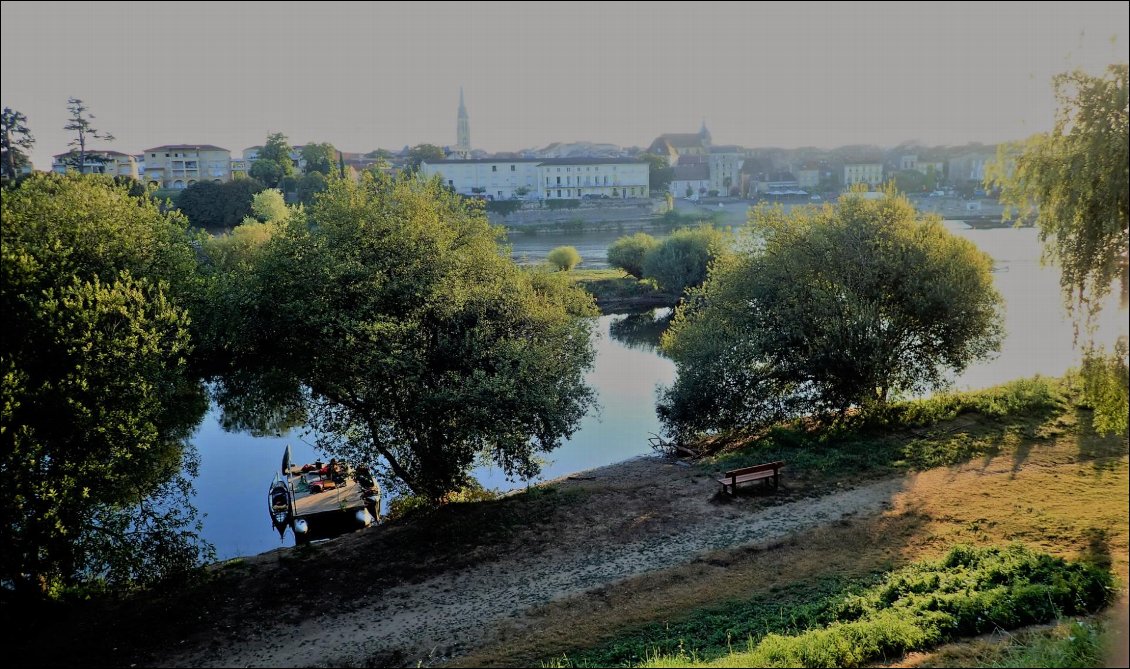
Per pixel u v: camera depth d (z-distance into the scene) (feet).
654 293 289.12
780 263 104.78
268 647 55.01
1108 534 58.49
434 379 77.87
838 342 96.73
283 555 71.82
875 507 71.10
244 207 368.68
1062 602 44.91
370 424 80.59
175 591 64.39
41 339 61.82
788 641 43.98
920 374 105.09
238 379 102.78
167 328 73.92
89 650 55.42
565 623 55.47
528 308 84.12
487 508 79.66
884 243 103.40
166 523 68.69
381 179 90.89
